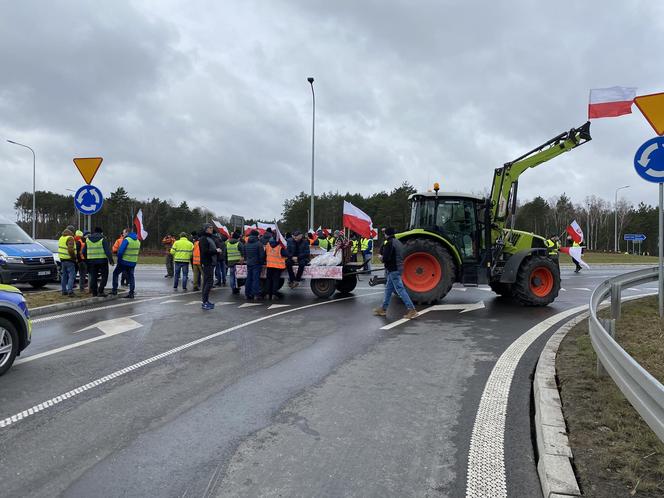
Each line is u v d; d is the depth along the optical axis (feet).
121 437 12.62
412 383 17.22
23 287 47.03
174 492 9.97
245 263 42.09
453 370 18.83
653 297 36.76
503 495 9.95
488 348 22.38
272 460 11.41
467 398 15.70
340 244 40.81
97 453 11.71
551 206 284.82
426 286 35.86
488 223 36.68
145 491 10.00
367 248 64.90
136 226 63.46
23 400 15.33
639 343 20.97
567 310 33.99
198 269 46.34
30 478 10.52
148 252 142.31
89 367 19.02
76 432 12.92
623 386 11.46
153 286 50.21
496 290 41.88
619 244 272.51
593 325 15.97
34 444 12.19
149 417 13.98
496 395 15.98
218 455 11.64
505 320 29.81
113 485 10.23
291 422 13.67
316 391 16.31
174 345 22.76
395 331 26.25
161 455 11.62
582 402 14.20
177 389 16.44
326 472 10.87
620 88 32.81
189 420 13.78
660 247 26.89
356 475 10.74
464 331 26.32
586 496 9.33
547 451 11.05
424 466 11.17
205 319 29.76
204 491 10.03
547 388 15.48
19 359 20.24
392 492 10.05
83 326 27.48
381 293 44.14
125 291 43.14
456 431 13.14
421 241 35.99
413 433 12.98
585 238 271.08
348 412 14.46
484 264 36.58
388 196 192.24
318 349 22.11
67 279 38.99
